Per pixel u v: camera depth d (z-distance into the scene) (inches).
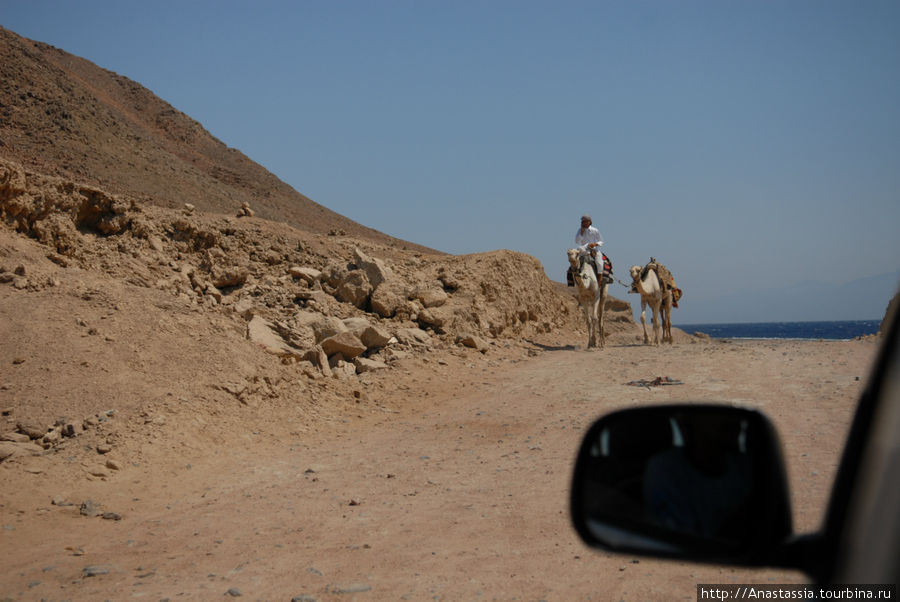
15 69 2591.0
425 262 1043.3
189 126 4089.6
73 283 559.5
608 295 1507.1
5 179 593.0
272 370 533.6
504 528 266.7
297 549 253.1
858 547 60.0
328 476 362.9
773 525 81.3
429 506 302.8
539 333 1118.4
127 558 247.6
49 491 316.5
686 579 207.3
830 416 431.2
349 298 810.2
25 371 419.8
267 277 788.6
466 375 684.1
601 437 94.8
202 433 412.5
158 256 706.8
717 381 597.9
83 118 2593.5
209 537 270.2
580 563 225.6
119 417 395.2
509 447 416.8
